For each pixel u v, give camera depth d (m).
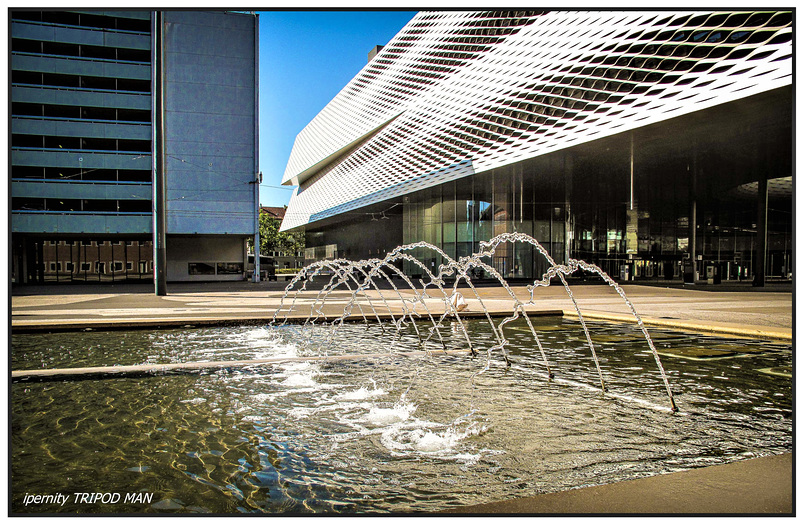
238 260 42.62
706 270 33.94
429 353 7.15
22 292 24.67
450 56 38.03
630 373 5.89
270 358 6.59
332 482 2.93
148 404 4.58
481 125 30.92
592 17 23.94
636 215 38.72
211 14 39.25
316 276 50.03
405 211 42.03
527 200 36.59
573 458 3.29
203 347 7.84
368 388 5.21
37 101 36.44
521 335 9.08
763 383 5.36
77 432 3.82
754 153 24.02
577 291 23.36
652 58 20.08
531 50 28.36
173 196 38.34
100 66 37.66
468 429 3.90
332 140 57.31
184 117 38.72
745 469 2.79
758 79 15.97
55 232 35.94
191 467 3.16
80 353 7.27
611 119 21.42
